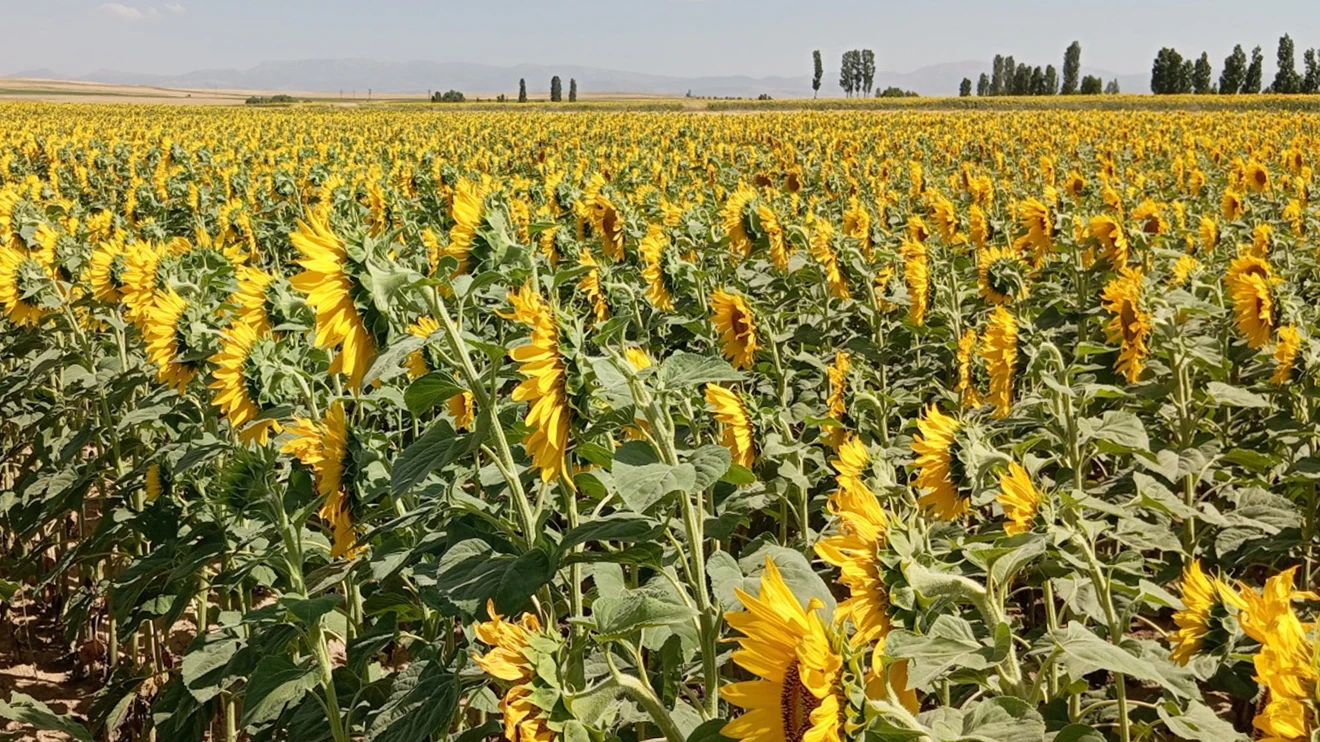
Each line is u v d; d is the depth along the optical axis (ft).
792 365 23.26
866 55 558.56
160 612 15.17
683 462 7.97
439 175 48.96
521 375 8.93
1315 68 343.67
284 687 11.01
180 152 65.62
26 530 19.13
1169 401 19.25
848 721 5.44
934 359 24.89
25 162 73.31
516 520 10.42
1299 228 37.40
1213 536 16.29
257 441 13.08
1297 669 4.83
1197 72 349.82
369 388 16.30
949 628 7.63
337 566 11.78
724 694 5.68
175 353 15.67
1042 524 9.61
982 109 245.24
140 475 17.49
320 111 249.34
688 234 29.07
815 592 8.38
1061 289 29.04
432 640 12.15
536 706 7.15
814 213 42.86
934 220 35.19
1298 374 17.21
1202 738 8.96
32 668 19.99
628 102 320.91
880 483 10.87
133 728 17.65
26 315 21.42
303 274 8.68
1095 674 17.42
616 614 7.51
